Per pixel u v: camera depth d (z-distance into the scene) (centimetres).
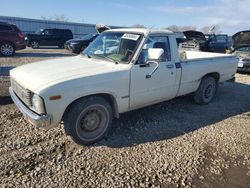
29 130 438
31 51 1817
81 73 382
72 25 3588
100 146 399
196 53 736
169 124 495
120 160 361
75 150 384
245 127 500
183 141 427
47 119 343
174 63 498
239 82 916
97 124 404
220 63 621
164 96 499
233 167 360
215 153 394
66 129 383
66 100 353
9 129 438
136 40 440
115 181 315
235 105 637
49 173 325
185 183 319
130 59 427
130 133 447
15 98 415
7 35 1391
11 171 324
